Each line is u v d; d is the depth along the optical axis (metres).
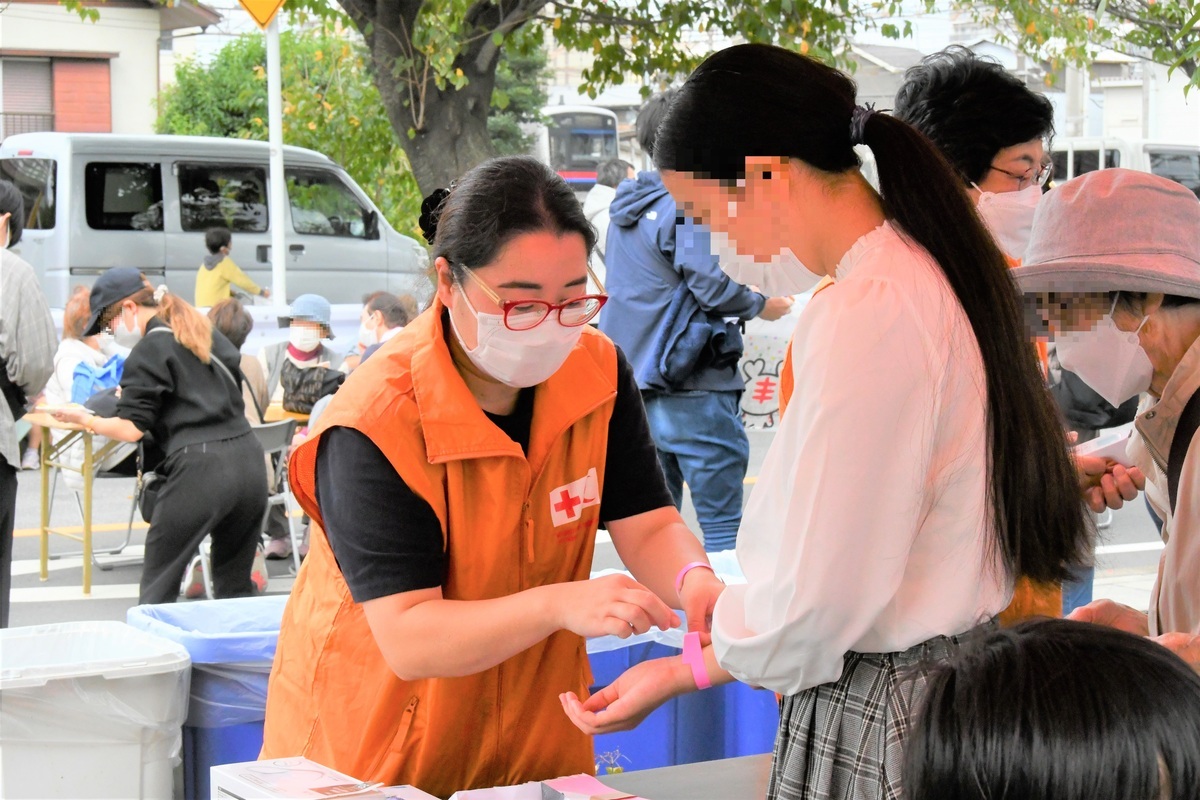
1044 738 0.99
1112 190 1.90
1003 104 2.50
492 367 1.72
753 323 7.12
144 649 2.57
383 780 1.83
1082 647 1.05
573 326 1.69
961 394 1.43
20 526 7.50
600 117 22.11
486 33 7.01
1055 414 1.49
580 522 1.85
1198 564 1.85
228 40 25.09
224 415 4.76
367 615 1.71
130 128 23.42
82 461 6.12
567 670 1.91
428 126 7.23
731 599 1.57
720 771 2.06
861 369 1.38
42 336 4.25
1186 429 1.89
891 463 1.38
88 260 10.91
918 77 2.61
